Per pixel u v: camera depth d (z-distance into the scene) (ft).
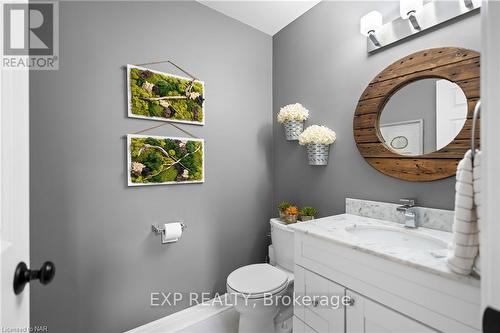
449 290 2.50
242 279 4.98
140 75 5.15
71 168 4.50
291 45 6.77
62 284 4.42
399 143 4.51
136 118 5.16
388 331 2.97
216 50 6.30
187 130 5.83
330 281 3.67
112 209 4.90
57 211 4.38
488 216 1.65
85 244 4.64
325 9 5.86
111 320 4.90
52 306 4.34
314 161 5.66
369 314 3.16
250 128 6.92
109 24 4.87
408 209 4.11
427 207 4.19
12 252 1.56
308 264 4.04
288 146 6.84
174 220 5.64
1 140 1.48
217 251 6.32
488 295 1.65
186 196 5.82
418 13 4.16
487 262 1.66
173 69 5.63
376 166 4.80
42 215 4.26
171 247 5.61
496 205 1.61
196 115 5.90
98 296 4.76
